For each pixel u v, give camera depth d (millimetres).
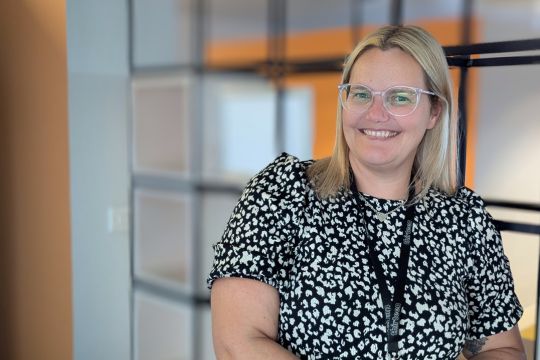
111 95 2580
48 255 2555
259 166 3664
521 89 2686
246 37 3930
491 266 1175
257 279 1028
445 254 1114
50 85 2447
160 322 2928
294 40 3789
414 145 1090
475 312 1187
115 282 2680
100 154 2572
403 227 1103
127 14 2598
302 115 3791
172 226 3131
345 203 1089
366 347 1028
